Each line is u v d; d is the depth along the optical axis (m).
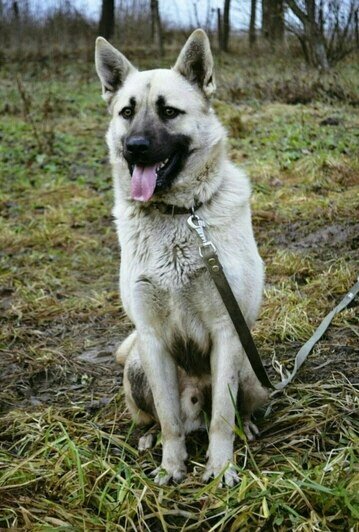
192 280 1.36
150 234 1.40
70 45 10.02
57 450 1.34
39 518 1.15
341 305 1.78
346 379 1.57
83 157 4.41
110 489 1.25
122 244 1.45
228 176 1.46
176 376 1.42
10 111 5.98
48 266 2.63
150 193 1.38
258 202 3.05
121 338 2.03
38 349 1.94
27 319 2.18
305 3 5.60
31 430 1.46
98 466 1.29
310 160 3.45
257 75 5.90
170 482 1.29
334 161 3.37
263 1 6.69
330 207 2.77
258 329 1.89
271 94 5.28
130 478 1.24
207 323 1.38
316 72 5.48
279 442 1.37
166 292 1.38
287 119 4.47
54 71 8.20
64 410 1.57
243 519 1.12
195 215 1.38
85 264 2.71
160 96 1.45
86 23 10.79
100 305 2.28
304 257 2.38
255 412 1.51
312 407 1.47
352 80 5.18
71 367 1.83
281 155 3.71
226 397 1.32
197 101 1.49
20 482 1.26
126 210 1.45
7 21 10.51
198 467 1.32
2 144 4.71
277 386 1.52
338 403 1.45
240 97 5.38
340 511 1.11
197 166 1.42
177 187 1.40
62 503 1.20
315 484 1.13
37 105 6.11
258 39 7.73
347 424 1.38
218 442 1.30
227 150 1.53
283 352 1.78
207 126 1.48
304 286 2.17
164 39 10.81
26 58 9.32
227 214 1.40
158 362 1.37
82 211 3.38
